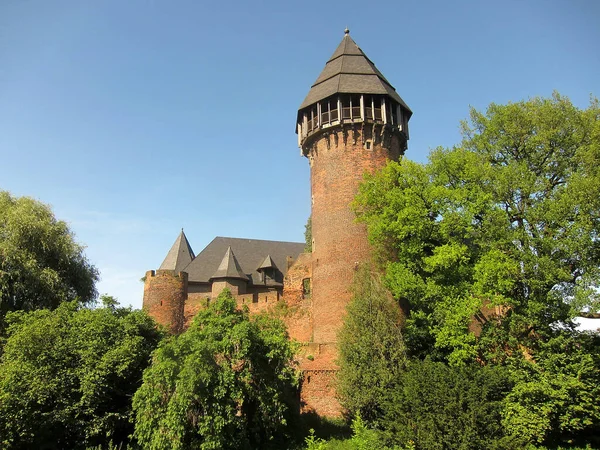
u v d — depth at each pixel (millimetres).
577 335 24125
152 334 26406
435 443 18578
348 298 32875
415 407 19766
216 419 19453
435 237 27875
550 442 23578
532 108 28078
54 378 21984
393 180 30500
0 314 30078
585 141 26516
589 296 21984
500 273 23609
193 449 19609
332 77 37719
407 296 28047
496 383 20750
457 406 18953
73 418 21844
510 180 25984
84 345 23094
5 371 21797
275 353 22859
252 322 25156
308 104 37625
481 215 26531
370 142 36031
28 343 22438
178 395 19062
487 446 18453
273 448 22875
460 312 24422
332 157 36062
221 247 53688
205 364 20031
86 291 36500
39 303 32500
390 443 20422
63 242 35344
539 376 22516
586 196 22922
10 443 21156
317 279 34781
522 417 21250
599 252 23609
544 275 23641
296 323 36531
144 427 19641
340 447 22109
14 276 31609
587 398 21484
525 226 26391
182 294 43625
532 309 23547
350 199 34750
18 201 36156
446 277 26156
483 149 29484
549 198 25578
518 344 24938
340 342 27703
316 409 28625
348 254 33781
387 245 32656
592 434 24094
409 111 38781
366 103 36562
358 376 25406
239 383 21188
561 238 24016
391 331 26859
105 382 22484
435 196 26906
